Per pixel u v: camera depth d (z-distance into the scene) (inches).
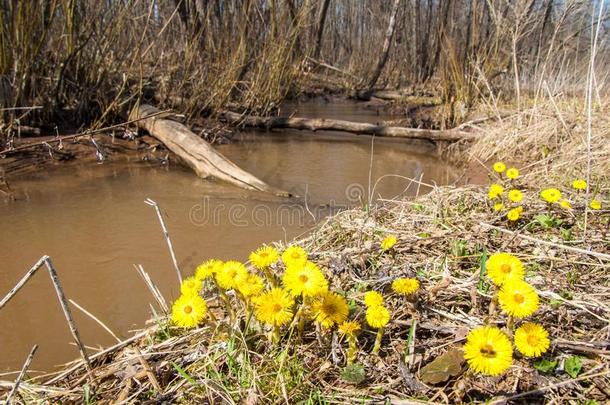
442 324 64.7
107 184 145.9
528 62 282.5
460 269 80.6
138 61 233.8
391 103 383.6
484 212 108.7
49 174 149.6
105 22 207.0
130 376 60.1
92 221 117.0
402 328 65.0
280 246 100.9
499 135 204.1
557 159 168.1
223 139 219.5
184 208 129.0
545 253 83.9
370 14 555.8
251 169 175.6
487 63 281.0
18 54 166.6
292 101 368.8
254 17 262.7
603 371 55.0
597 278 76.0
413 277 74.8
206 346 64.5
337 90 477.1
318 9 416.8
